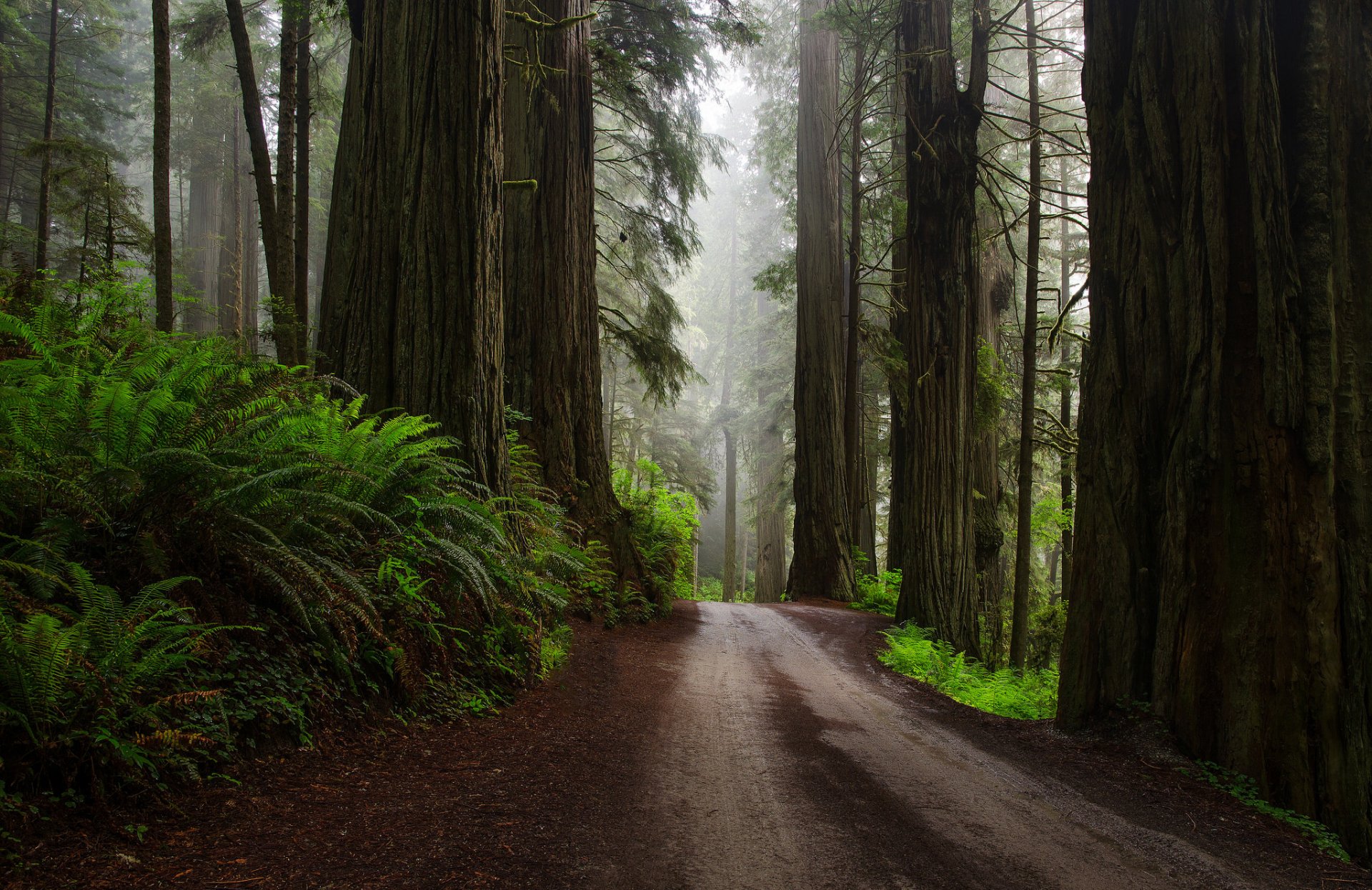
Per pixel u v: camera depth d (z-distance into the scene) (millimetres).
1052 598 22172
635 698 6160
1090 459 5961
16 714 2473
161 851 2498
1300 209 4914
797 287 19641
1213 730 4824
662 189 18344
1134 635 5461
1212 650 4914
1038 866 3309
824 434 18828
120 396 3607
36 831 2346
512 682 5508
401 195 6793
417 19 6820
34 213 24719
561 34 12008
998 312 19234
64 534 3309
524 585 6203
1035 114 12984
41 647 2561
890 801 3998
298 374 5574
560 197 11734
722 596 35938
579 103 12367
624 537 11055
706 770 4359
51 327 4762
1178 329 5352
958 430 12969
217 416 4066
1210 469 5062
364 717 3980
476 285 6770
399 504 5340
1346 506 4711
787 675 7797
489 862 2846
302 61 12641
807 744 5066
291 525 4281
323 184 22078
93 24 23250
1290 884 3379
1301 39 5004
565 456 11125
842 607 16156
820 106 19734
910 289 13359
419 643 4727
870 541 25656
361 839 2859
